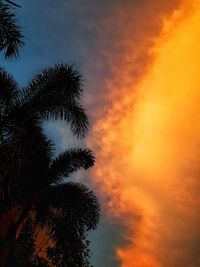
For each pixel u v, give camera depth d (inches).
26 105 511.8
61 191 673.0
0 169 472.1
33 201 634.8
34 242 776.3
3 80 506.3
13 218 603.2
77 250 698.8
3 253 580.7
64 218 687.1
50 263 749.3
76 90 538.3
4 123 476.7
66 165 689.6
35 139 469.4
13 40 418.0
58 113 528.4
